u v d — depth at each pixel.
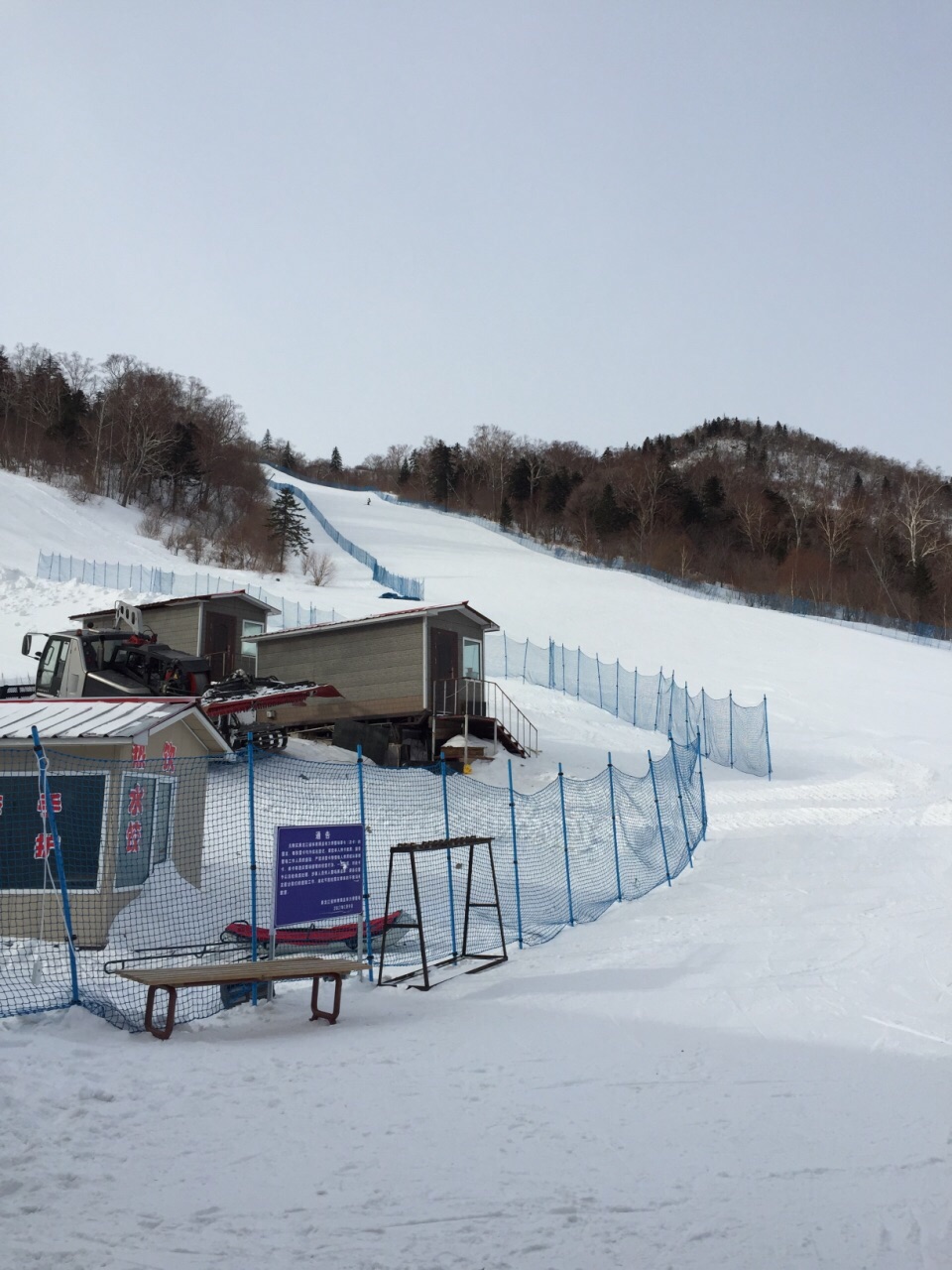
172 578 47.72
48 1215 4.12
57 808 9.28
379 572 62.88
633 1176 4.73
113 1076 6.13
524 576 64.38
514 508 116.25
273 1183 4.56
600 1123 5.48
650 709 33.31
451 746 23.73
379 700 25.52
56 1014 7.73
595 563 83.06
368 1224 4.13
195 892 12.52
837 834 19.02
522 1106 5.77
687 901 13.55
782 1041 7.35
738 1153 5.05
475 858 15.87
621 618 50.91
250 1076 6.30
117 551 57.25
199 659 21.72
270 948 9.59
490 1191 4.51
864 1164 4.92
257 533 76.62
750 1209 4.35
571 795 20.72
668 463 122.81
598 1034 7.55
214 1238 3.97
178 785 12.56
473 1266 3.77
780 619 55.53
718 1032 7.61
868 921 12.01
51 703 13.01
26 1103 5.45
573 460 139.38
